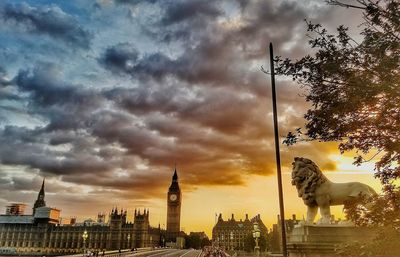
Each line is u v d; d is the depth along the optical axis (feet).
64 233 647.15
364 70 23.43
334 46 25.22
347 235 41.29
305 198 46.14
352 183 44.34
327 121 24.58
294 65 26.32
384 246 21.76
